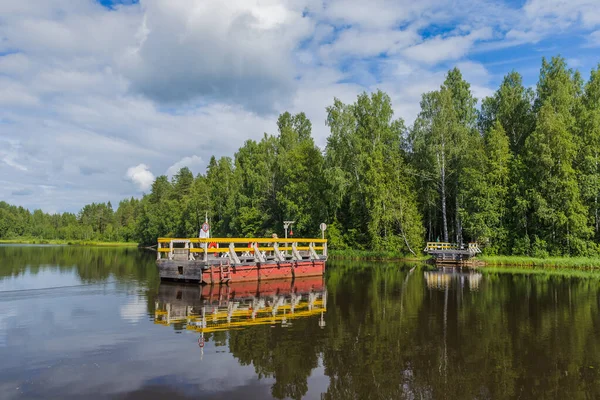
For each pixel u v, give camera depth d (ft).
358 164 153.48
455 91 168.76
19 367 26.30
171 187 367.04
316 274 82.02
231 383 24.02
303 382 24.30
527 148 128.67
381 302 51.01
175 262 68.03
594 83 132.16
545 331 36.50
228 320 39.93
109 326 37.11
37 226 457.27
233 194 211.82
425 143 151.33
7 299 51.16
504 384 24.32
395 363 27.73
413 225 144.66
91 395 22.09
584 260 109.50
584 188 118.73
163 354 29.09
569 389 23.63
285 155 188.85
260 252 74.84
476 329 37.06
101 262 116.06
